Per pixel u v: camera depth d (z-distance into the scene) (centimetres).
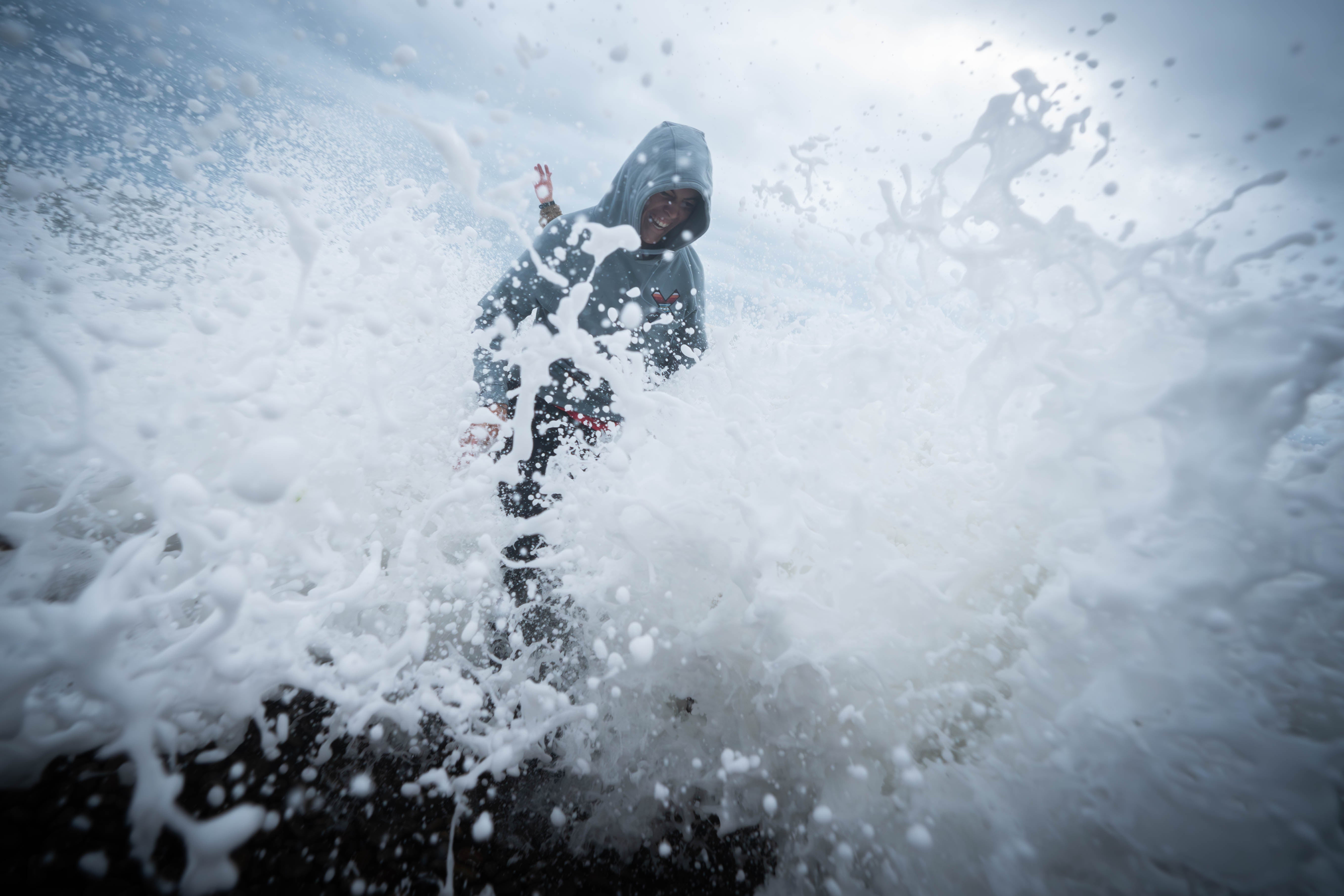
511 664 120
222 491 107
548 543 147
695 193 183
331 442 128
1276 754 74
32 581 98
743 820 100
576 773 105
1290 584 77
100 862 68
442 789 95
